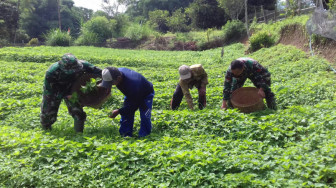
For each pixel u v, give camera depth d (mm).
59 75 5895
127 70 5746
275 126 5512
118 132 6297
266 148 4852
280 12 26609
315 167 4039
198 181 4055
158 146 5004
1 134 5461
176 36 36344
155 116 6711
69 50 25422
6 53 18797
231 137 5578
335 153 4199
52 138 5691
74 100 5875
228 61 19141
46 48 26375
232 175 4066
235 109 6367
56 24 64812
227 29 31422
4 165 4602
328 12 12031
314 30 12828
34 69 15117
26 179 4375
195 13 40312
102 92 5828
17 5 46250
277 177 3947
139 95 5633
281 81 10156
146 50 31328
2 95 9641
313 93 7547
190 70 6887
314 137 4773
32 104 8398
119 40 36688
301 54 13180
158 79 13133
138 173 4371
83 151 4969
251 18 34688
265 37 20531
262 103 6680
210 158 4398
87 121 6855
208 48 32125
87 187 4258
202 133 5867
